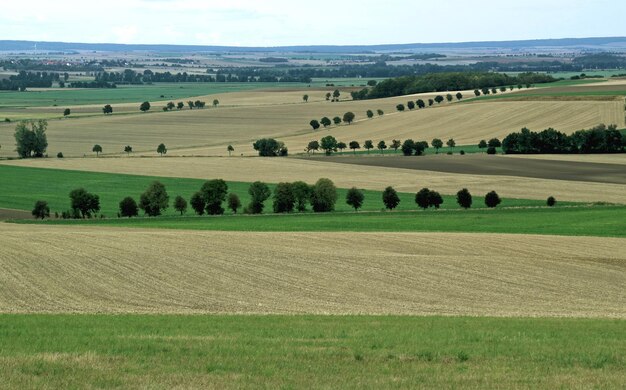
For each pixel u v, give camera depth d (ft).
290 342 112.98
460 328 129.08
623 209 373.40
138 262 219.20
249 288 188.75
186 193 456.45
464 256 239.91
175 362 98.99
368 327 129.29
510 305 173.37
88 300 172.76
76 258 223.92
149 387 87.35
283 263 221.05
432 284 197.36
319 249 250.78
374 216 368.89
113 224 353.31
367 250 252.42
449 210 387.34
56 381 89.35
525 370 96.84
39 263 215.31
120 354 103.14
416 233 295.89
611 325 135.85
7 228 320.70
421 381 91.20
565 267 223.51
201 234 285.02
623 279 208.64
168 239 266.98
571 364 100.53
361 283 196.75
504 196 425.28
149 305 167.84
